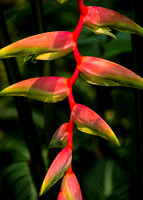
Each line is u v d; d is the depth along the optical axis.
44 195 1.17
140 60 0.90
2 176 1.80
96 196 1.65
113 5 1.43
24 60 0.67
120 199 1.60
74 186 0.67
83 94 2.09
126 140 2.03
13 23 2.07
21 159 1.91
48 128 1.10
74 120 0.67
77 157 1.94
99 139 1.99
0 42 1.03
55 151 1.09
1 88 2.39
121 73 0.65
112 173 1.77
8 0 2.22
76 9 1.68
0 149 2.04
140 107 0.95
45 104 1.09
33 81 0.66
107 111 2.20
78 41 1.38
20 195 1.67
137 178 1.05
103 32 0.67
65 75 1.99
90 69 0.65
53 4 1.56
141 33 0.67
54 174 0.66
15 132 2.15
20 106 1.13
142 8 0.84
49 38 0.64
